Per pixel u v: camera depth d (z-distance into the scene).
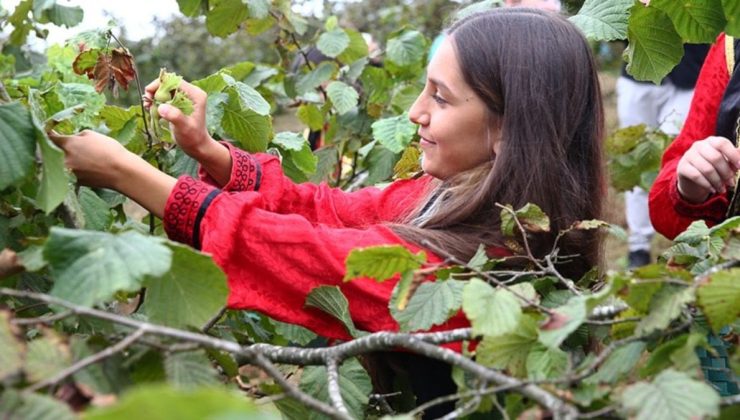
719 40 2.12
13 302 1.53
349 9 6.30
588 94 1.70
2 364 1.01
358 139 2.72
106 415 0.80
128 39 5.68
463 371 1.23
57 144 1.47
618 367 1.17
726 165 1.84
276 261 1.47
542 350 1.21
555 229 1.62
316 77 2.70
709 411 1.01
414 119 1.69
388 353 1.61
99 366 1.11
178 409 0.80
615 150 2.89
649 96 4.07
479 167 1.64
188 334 1.09
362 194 1.87
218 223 1.45
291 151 2.12
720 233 1.52
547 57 1.64
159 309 1.22
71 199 1.46
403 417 1.04
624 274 1.18
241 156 1.73
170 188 1.50
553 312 1.19
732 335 1.35
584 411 1.14
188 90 1.68
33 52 2.98
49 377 1.03
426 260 1.42
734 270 1.14
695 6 1.76
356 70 2.75
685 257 1.47
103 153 1.49
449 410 1.59
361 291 1.49
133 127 1.87
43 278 1.56
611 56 5.49
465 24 1.68
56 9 2.30
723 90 2.10
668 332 1.21
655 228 2.14
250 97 1.94
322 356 1.31
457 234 1.58
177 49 6.21
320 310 1.52
